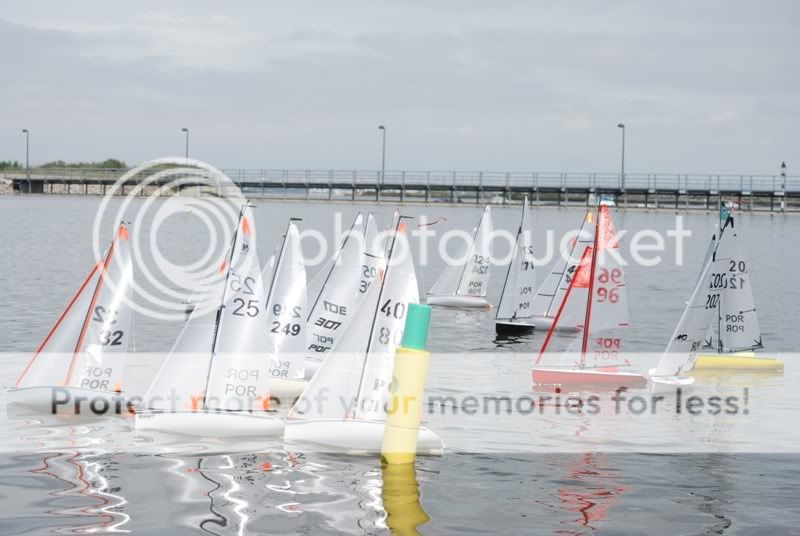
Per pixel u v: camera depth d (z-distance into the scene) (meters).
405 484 17.61
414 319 19.02
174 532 14.88
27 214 111.06
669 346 27.98
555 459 19.61
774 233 106.56
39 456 18.75
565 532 15.36
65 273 55.81
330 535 14.95
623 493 17.41
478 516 16.00
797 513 16.41
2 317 38.47
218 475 17.80
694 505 16.77
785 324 43.12
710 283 28.23
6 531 14.75
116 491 16.75
